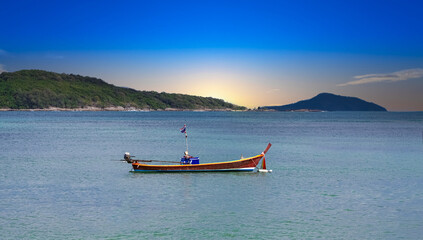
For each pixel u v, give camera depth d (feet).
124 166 161.89
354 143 274.36
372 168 161.07
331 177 140.15
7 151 213.66
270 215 93.35
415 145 260.42
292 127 512.63
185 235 80.48
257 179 135.54
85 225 85.81
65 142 270.05
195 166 147.54
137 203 103.19
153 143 271.28
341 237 79.66
